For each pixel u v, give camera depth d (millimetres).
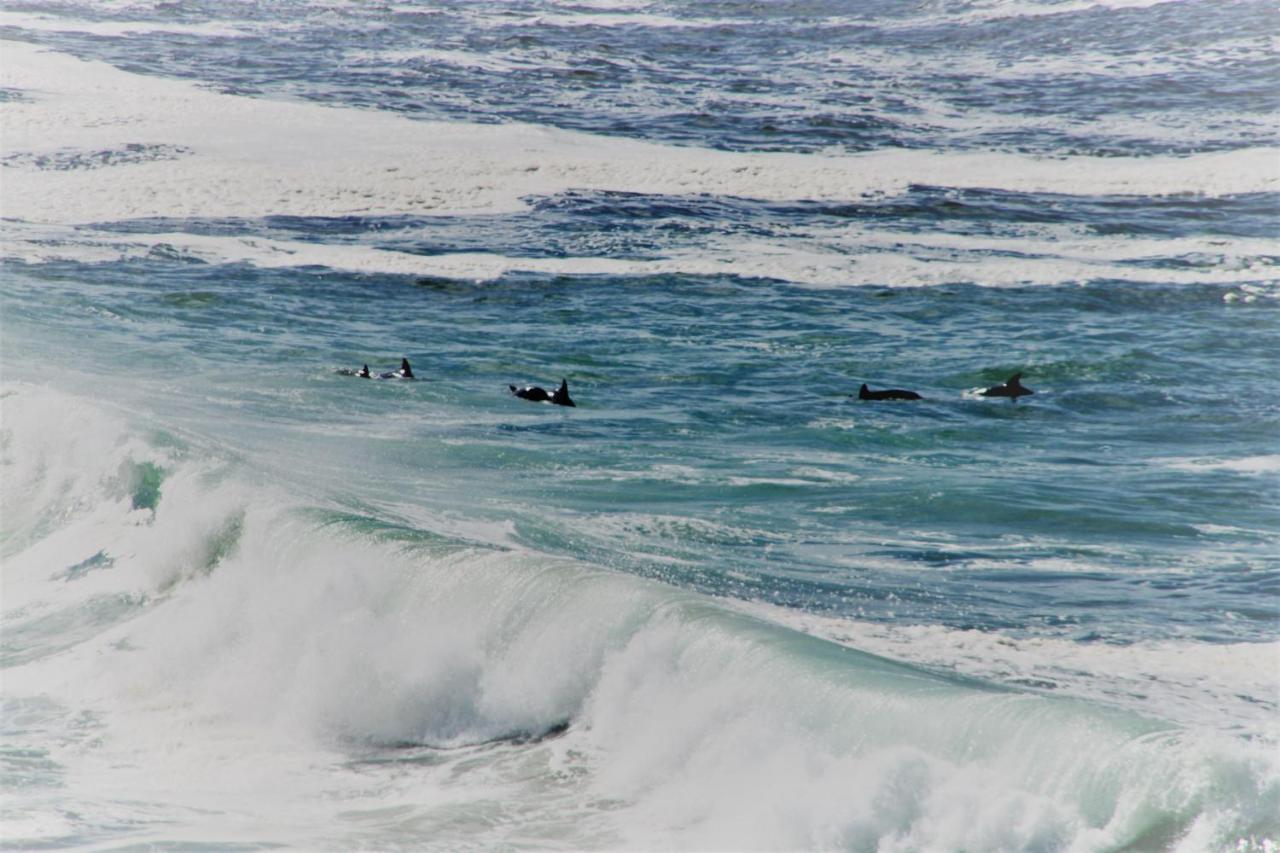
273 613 36438
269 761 29281
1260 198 189125
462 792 26656
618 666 29172
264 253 143000
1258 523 54344
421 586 33969
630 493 55719
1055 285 141250
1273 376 103938
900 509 54844
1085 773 21922
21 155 182625
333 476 53312
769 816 23594
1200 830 20406
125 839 23125
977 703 24344
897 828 22719
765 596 39625
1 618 40938
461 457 61812
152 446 48688
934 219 173875
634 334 115562
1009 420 87000
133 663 36281
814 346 113000
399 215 165625
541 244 154125
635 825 24438
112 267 130875
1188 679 31938
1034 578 43719
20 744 30547
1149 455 75438
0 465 52625
